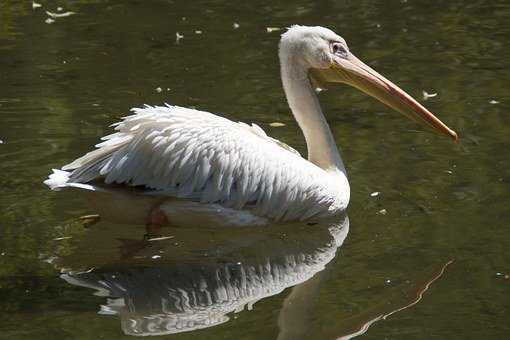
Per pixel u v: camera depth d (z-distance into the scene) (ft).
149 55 60.18
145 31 65.26
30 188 41.55
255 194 38.78
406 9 69.92
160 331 30.96
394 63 58.39
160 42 62.85
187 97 52.85
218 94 53.36
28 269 35.22
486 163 43.62
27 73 56.80
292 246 37.93
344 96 53.78
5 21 67.26
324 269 35.63
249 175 38.68
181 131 38.14
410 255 36.01
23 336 30.45
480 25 65.62
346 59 42.96
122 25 66.69
